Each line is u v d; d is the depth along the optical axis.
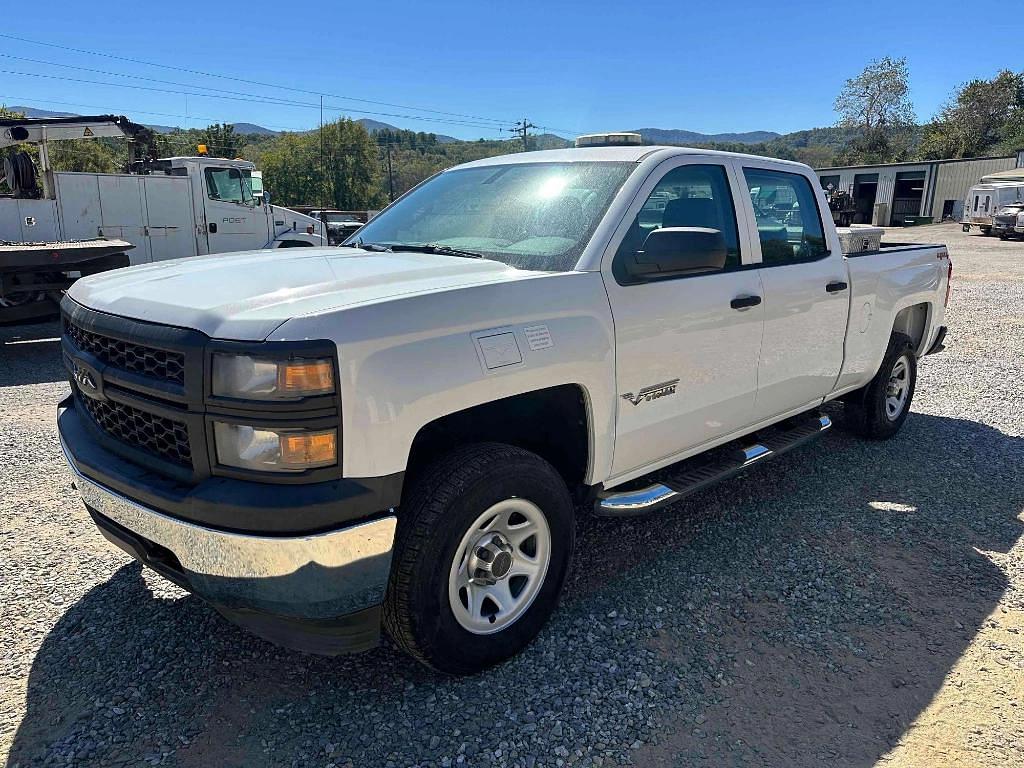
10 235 12.27
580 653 2.99
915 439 5.72
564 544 3.04
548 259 3.15
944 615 3.31
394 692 2.75
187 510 2.34
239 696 2.72
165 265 3.26
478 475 2.63
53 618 3.19
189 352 2.32
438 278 2.79
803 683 2.83
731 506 4.46
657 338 3.30
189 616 3.22
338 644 2.52
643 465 3.51
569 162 3.74
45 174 12.55
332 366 2.26
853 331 4.78
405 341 2.42
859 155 79.00
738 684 2.82
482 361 2.61
